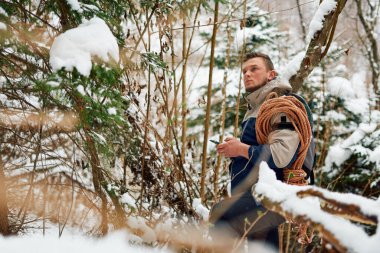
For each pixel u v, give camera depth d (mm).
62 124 2047
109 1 2127
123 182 2406
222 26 5730
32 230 2102
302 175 1842
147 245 2162
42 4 1963
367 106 5465
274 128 1883
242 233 1865
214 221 1897
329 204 1037
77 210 2381
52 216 2201
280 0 4555
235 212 1850
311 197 1121
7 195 2160
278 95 2041
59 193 2193
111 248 1374
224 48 5828
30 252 1191
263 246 2021
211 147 4770
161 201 2461
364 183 4668
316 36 2623
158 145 2453
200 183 2607
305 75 2664
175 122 2664
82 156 2371
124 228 2193
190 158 2900
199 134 5344
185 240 2221
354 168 4777
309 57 2631
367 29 7824
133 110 2406
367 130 4836
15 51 1866
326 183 4785
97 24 1625
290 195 1035
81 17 1792
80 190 2283
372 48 7809
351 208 979
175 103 2656
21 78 2016
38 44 1805
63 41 1521
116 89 1963
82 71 1477
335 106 5457
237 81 5523
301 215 971
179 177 2428
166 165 2355
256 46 5906
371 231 3750
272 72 2186
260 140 1938
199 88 5582
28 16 1881
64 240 1335
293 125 1834
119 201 2191
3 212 1950
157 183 2375
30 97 2174
